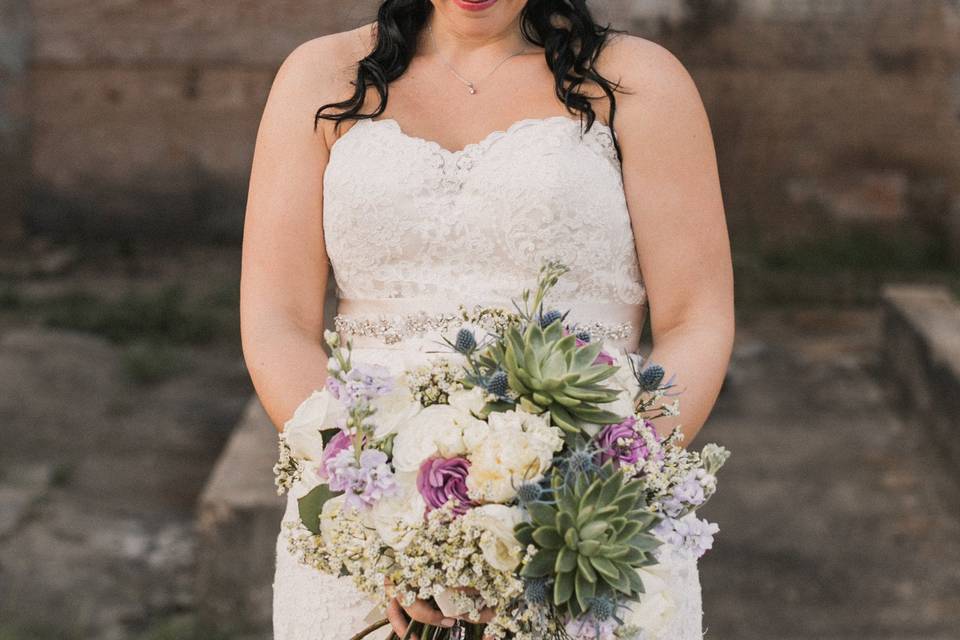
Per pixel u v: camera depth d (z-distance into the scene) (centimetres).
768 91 1348
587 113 215
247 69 1385
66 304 1116
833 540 609
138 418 818
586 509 163
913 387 809
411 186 214
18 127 1372
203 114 1391
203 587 487
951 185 1337
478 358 179
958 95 1327
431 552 170
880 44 1332
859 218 1350
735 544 603
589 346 174
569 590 165
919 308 849
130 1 1370
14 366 888
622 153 216
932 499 666
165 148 1394
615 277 217
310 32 1381
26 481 675
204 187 1401
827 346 1026
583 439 173
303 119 223
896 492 677
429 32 226
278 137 224
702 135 218
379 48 224
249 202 227
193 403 863
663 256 216
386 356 218
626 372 182
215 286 1234
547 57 219
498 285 215
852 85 1339
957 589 553
